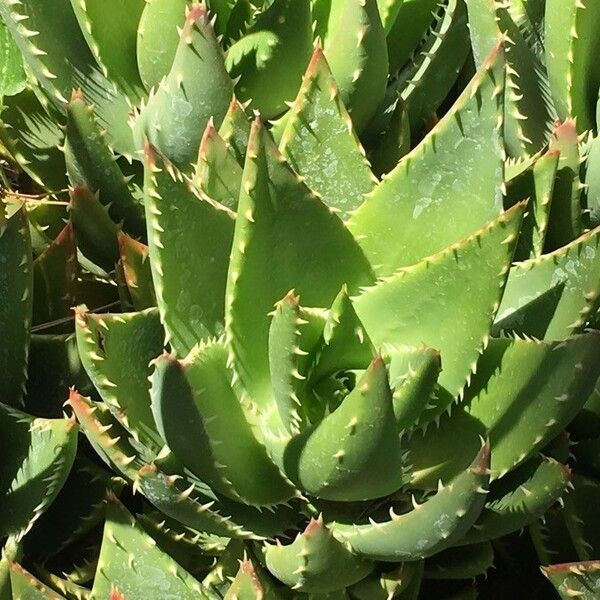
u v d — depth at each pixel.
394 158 0.58
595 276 0.48
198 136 0.53
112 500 0.47
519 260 0.51
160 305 0.45
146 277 0.51
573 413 0.46
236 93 0.56
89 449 0.53
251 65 0.55
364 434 0.41
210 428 0.44
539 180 0.50
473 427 0.47
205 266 0.46
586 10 0.54
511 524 0.47
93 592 0.46
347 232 0.46
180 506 0.44
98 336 0.44
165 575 0.46
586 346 0.44
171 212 0.44
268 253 0.45
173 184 0.44
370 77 0.55
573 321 0.49
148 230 0.44
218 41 0.51
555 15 0.55
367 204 0.49
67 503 0.49
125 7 0.57
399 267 0.49
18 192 0.65
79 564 0.50
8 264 0.48
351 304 0.44
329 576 0.44
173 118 0.53
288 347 0.42
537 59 0.60
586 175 0.55
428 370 0.43
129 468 0.45
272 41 0.55
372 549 0.44
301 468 0.44
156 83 0.57
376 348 0.47
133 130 0.57
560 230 0.54
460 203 0.48
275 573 0.45
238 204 0.46
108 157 0.54
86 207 0.55
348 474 0.42
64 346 0.51
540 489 0.46
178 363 0.41
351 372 0.46
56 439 0.45
